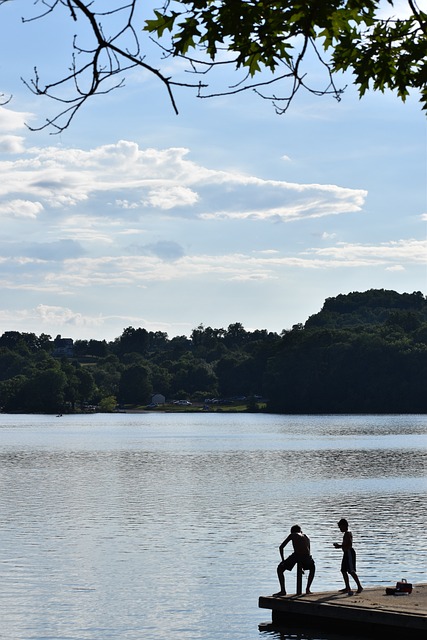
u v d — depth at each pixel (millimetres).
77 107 9508
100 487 99188
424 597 37406
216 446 173625
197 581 48094
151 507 80438
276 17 11430
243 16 11344
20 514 75625
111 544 59844
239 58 11602
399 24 12539
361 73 12789
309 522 70188
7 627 39031
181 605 42812
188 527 67750
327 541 60656
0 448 173750
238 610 41719
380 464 129750
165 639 37094
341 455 147750
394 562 53125
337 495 89938
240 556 55344
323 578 48719
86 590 45969
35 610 42062
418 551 56656
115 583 47625
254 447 169375
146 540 61531
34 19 9008
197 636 37375
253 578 48781
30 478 111188
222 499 86812
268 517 73312
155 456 150125
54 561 53781
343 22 12242
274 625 37906
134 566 52312
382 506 80562
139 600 43844
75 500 86312
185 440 194875
